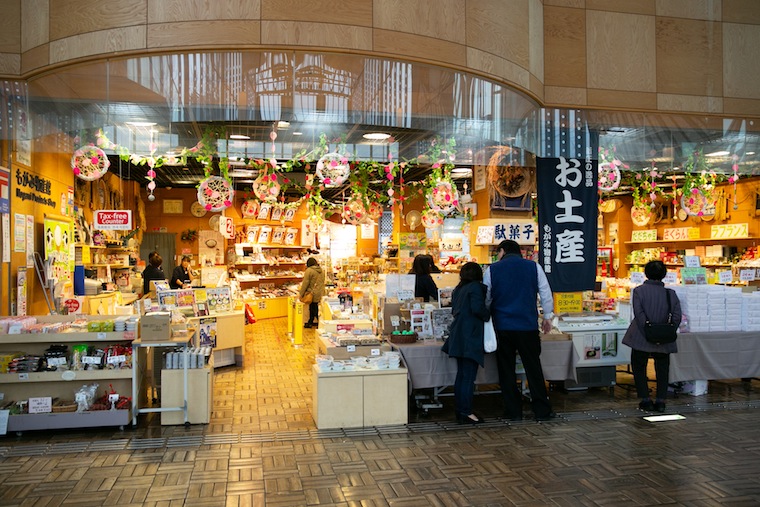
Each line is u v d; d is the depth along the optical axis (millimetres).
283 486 3656
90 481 3727
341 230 17328
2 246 5660
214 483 3699
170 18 4719
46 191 6934
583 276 6590
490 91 5602
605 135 7430
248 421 5160
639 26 6512
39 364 4883
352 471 3918
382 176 11188
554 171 6531
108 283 9234
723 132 7277
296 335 9875
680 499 3469
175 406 5016
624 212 16344
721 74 6734
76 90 5441
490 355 5559
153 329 4938
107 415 4785
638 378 5578
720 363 6172
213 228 15070
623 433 4785
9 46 5191
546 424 5066
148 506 3352
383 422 5020
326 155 6766
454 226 17438
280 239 15336
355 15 4871
